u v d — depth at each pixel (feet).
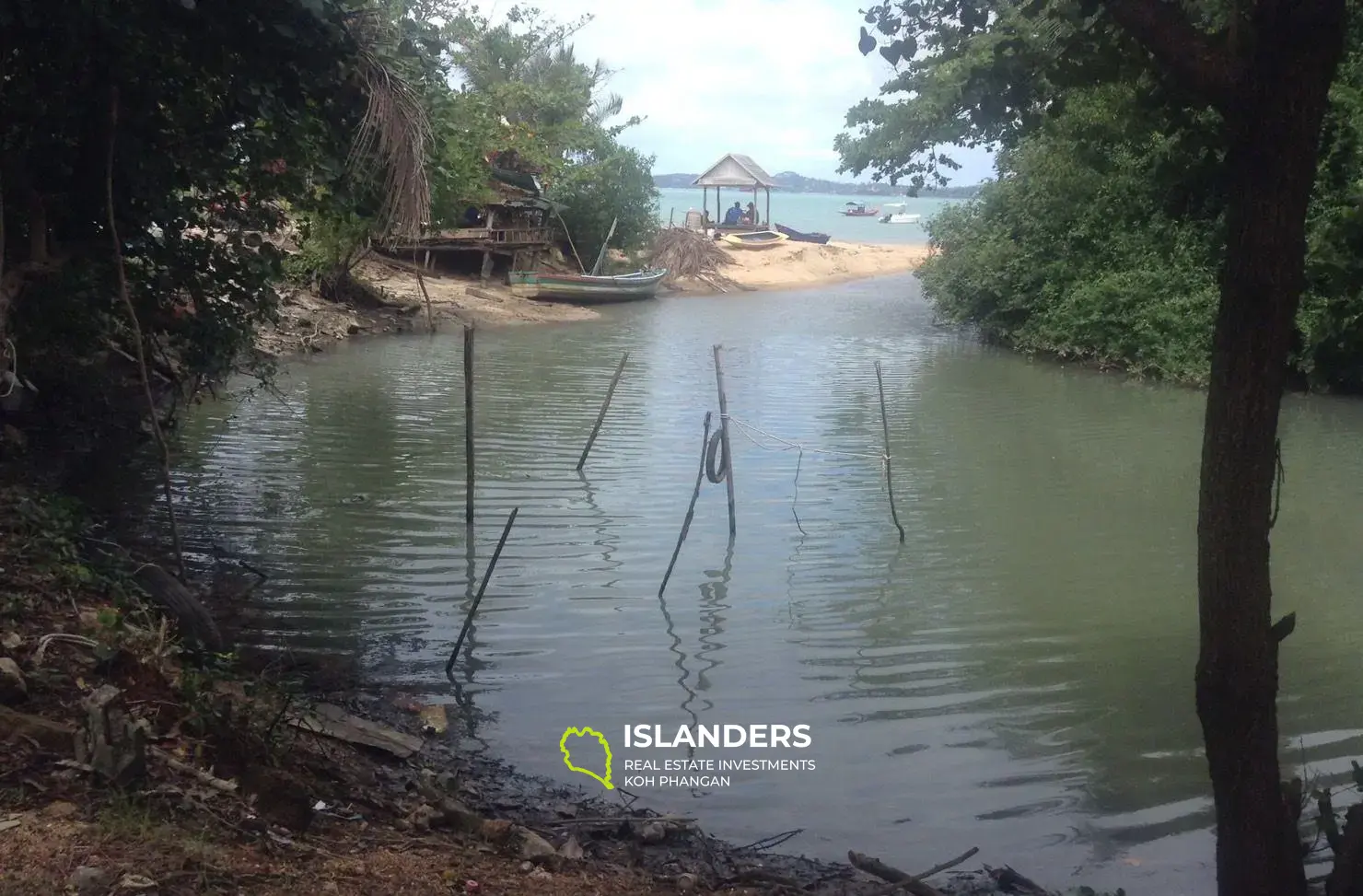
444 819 19.47
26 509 27.35
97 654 19.84
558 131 145.69
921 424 64.80
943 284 103.30
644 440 57.82
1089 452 57.82
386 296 102.32
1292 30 12.94
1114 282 86.33
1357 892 14.52
